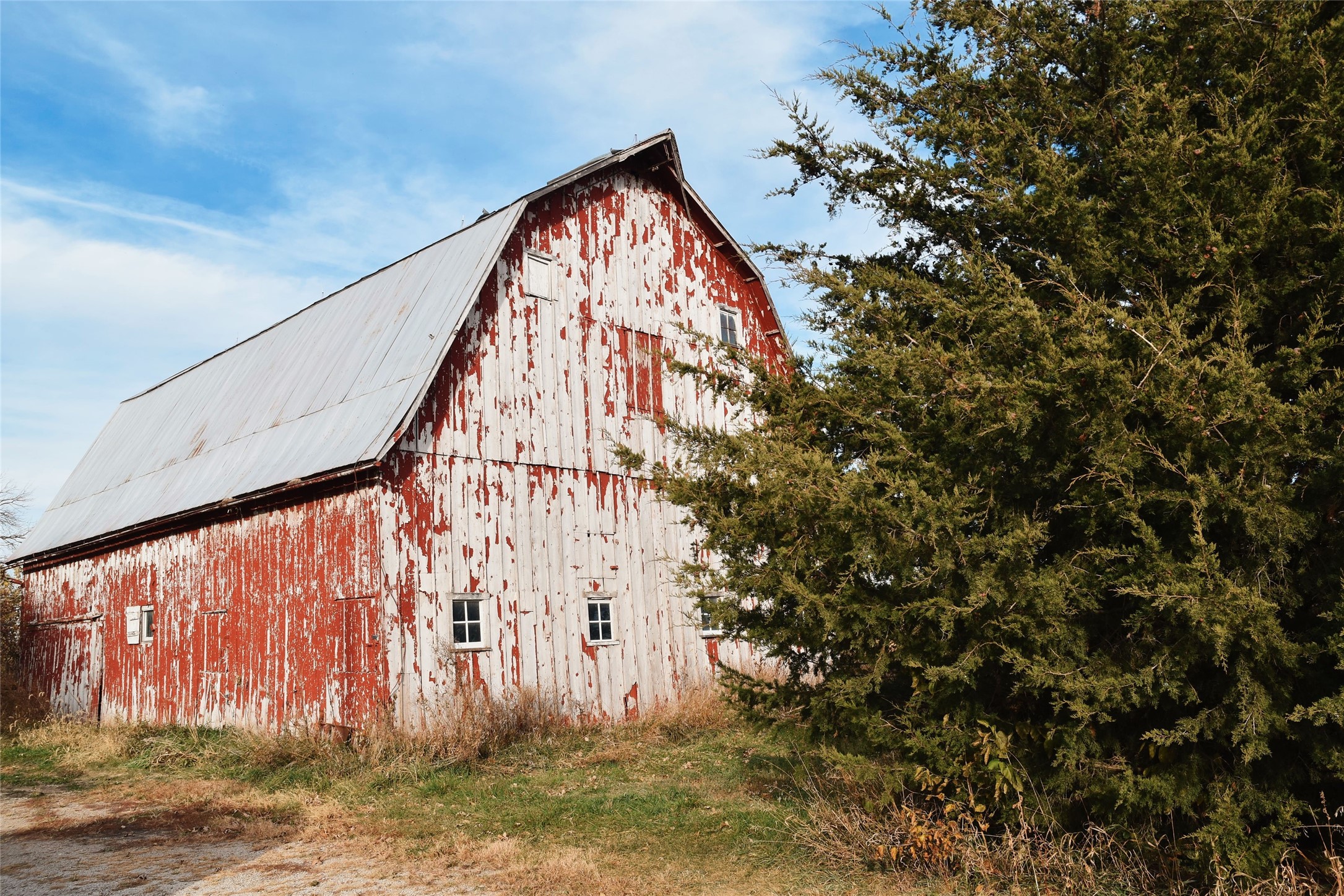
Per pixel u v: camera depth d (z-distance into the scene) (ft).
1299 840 21.66
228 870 29.78
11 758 56.75
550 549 55.16
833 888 24.52
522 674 52.24
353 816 36.45
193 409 77.05
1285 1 20.95
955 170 24.72
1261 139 20.62
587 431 58.59
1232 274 20.57
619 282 62.23
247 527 57.72
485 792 39.32
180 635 63.21
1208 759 20.66
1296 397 20.58
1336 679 19.42
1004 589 20.77
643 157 64.54
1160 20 23.30
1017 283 22.41
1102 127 23.27
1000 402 20.83
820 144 27.37
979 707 23.03
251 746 49.24
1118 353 20.40
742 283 70.74
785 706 26.18
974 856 23.35
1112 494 20.56
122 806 41.04
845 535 22.62
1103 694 19.62
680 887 25.72
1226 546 20.42
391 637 47.29
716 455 24.57
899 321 24.43
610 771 42.98
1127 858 22.36
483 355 54.08
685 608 61.26
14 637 87.10
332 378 59.47
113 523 71.31
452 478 51.39
